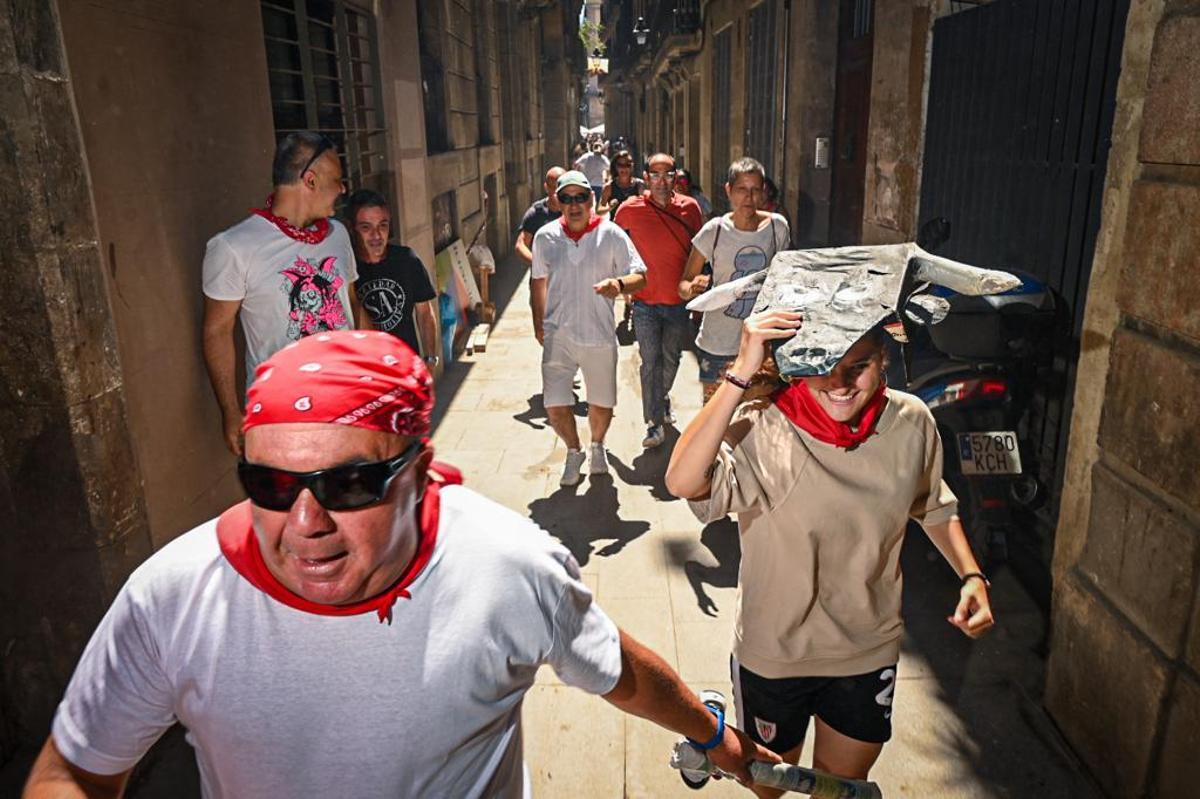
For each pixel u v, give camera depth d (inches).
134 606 44.9
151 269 122.7
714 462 81.0
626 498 201.2
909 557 168.4
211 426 141.4
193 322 135.0
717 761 68.6
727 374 77.3
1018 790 111.6
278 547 43.3
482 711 47.3
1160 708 97.1
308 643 44.4
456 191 394.6
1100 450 110.7
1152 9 98.2
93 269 106.1
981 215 188.5
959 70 196.7
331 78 212.5
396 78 261.7
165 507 126.0
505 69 634.2
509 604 47.3
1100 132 147.5
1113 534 106.3
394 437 43.4
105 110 111.7
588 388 205.3
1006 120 177.5
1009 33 175.8
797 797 106.9
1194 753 92.1
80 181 103.8
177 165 130.6
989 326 146.9
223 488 146.1
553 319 201.0
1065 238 158.4
